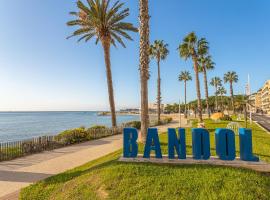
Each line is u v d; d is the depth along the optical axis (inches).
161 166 355.9
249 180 304.5
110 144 740.0
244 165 358.3
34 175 399.2
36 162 497.7
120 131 1098.1
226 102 5216.5
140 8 614.5
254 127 1259.8
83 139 811.4
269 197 275.4
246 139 369.4
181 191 284.0
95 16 1048.2
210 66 2217.0
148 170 339.3
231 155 368.2
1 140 1328.7
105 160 465.7
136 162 382.9
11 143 551.8
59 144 693.9
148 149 395.2
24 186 346.0
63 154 583.5
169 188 290.7
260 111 5022.1
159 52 1756.9
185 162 375.6
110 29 1095.6
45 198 304.5
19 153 562.3
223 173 323.0
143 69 609.3
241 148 374.3
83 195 292.7
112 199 277.6
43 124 2876.5
